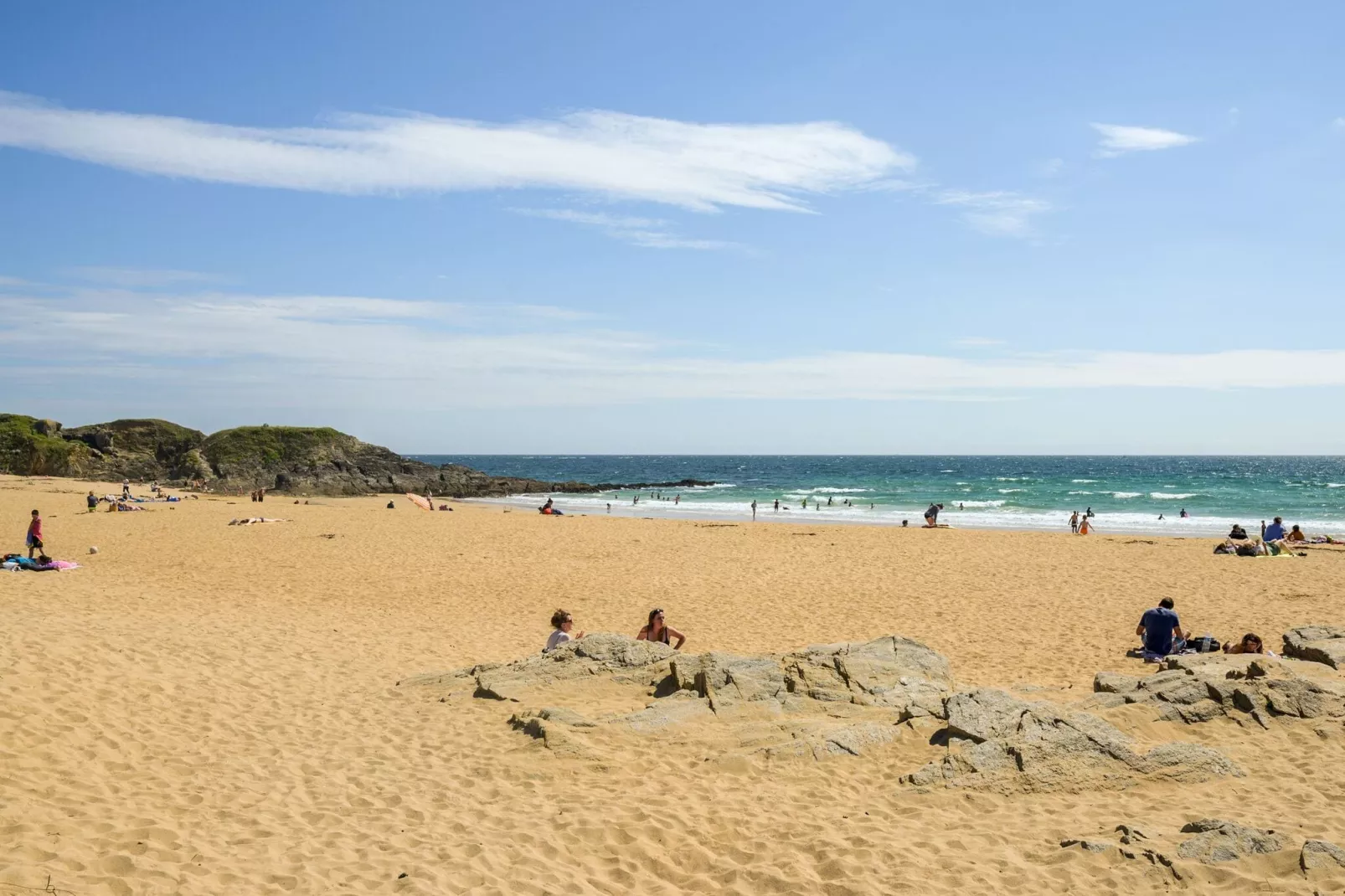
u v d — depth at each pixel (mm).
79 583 19359
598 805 7270
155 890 5414
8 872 5285
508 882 5875
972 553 30297
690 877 6113
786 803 7281
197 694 10141
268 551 28234
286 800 7289
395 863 6109
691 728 8898
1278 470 144125
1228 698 9047
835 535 36750
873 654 10516
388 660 13086
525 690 10258
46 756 7602
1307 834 6375
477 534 35344
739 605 20016
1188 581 23359
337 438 93500
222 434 92500
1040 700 9359
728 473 144750
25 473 83562
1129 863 5930
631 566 26406
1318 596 20734
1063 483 94812
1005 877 5902
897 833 6652
